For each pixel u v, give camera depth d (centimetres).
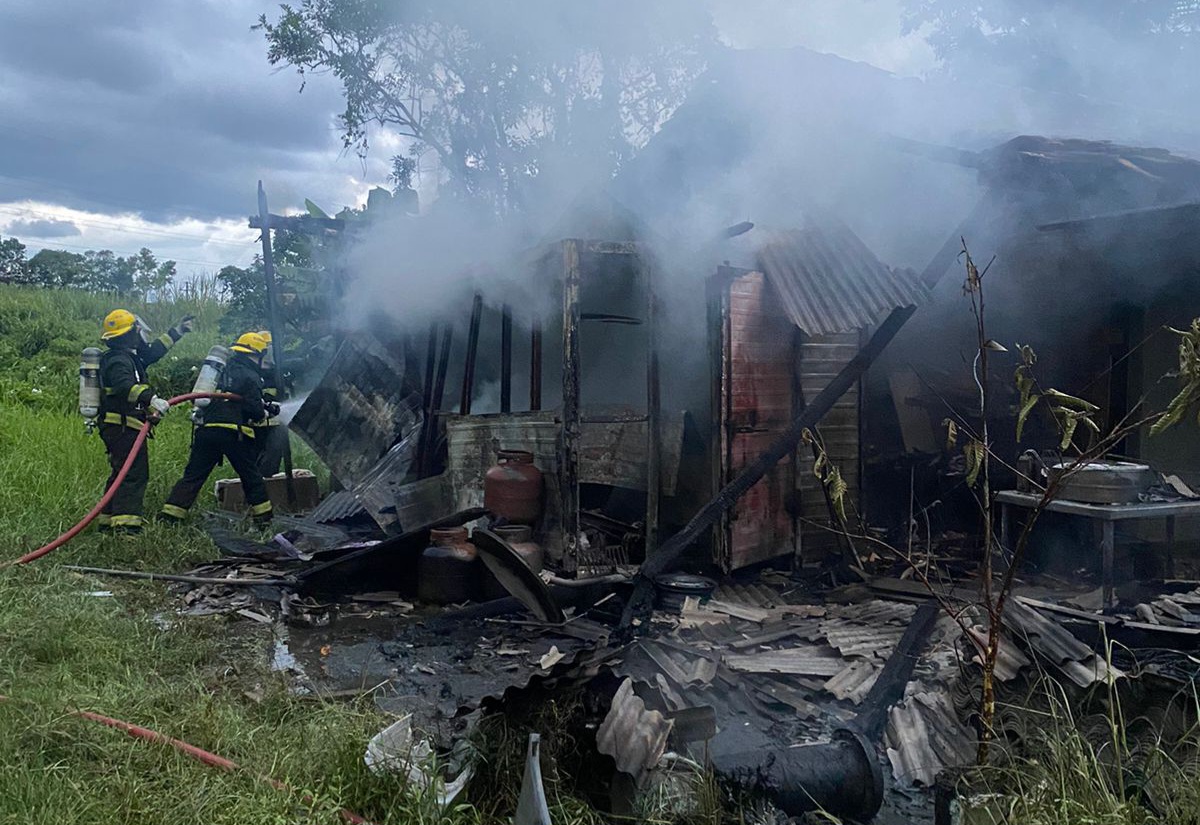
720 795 278
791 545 612
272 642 462
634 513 663
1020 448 679
